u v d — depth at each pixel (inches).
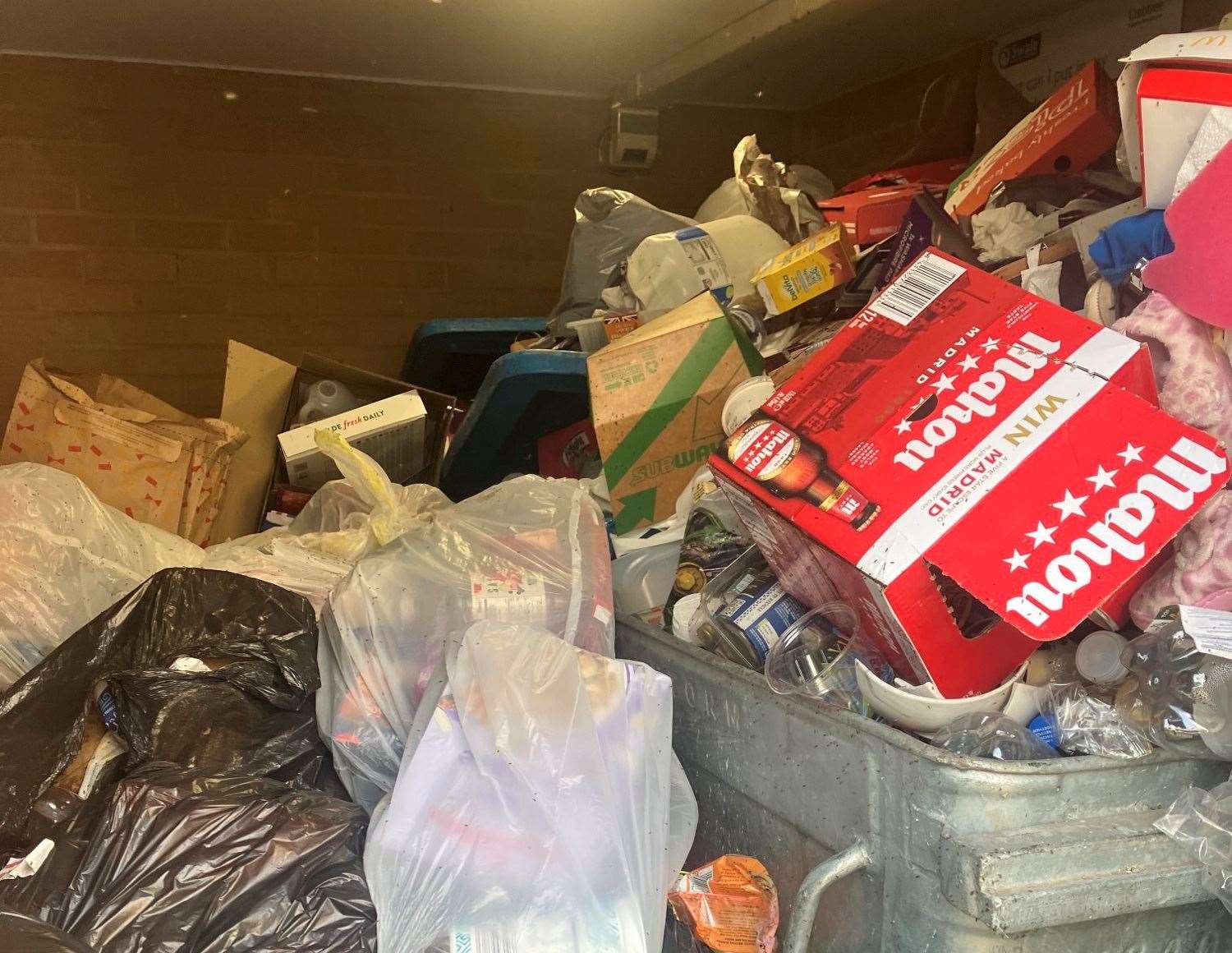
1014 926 35.7
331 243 123.6
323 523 75.7
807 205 88.2
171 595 53.5
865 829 41.7
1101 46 90.9
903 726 43.4
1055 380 41.9
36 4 95.3
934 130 101.3
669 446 67.0
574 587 57.5
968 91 98.7
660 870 47.4
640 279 82.8
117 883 42.8
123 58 113.8
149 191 116.6
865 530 40.5
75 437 79.0
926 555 39.1
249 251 120.7
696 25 102.3
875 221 82.9
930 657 40.4
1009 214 64.2
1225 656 36.9
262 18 100.0
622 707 49.7
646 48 110.7
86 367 116.2
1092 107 66.0
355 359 125.8
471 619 55.3
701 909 47.9
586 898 43.9
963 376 43.6
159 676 50.2
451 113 126.6
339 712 52.8
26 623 58.0
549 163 131.3
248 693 52.2
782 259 76.7
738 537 57.5
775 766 47.3
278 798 47.1
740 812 51.0
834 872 41.2
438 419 88.9
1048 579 38.1
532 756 46.1
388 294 126.3
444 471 86.3
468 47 110.0
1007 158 71.7
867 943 42.5
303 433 83.6
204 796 45.4
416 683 53.5
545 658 49.4
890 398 44.3
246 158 119.6
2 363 113.7
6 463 79.7
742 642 50.6
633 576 65.2
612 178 133.9
